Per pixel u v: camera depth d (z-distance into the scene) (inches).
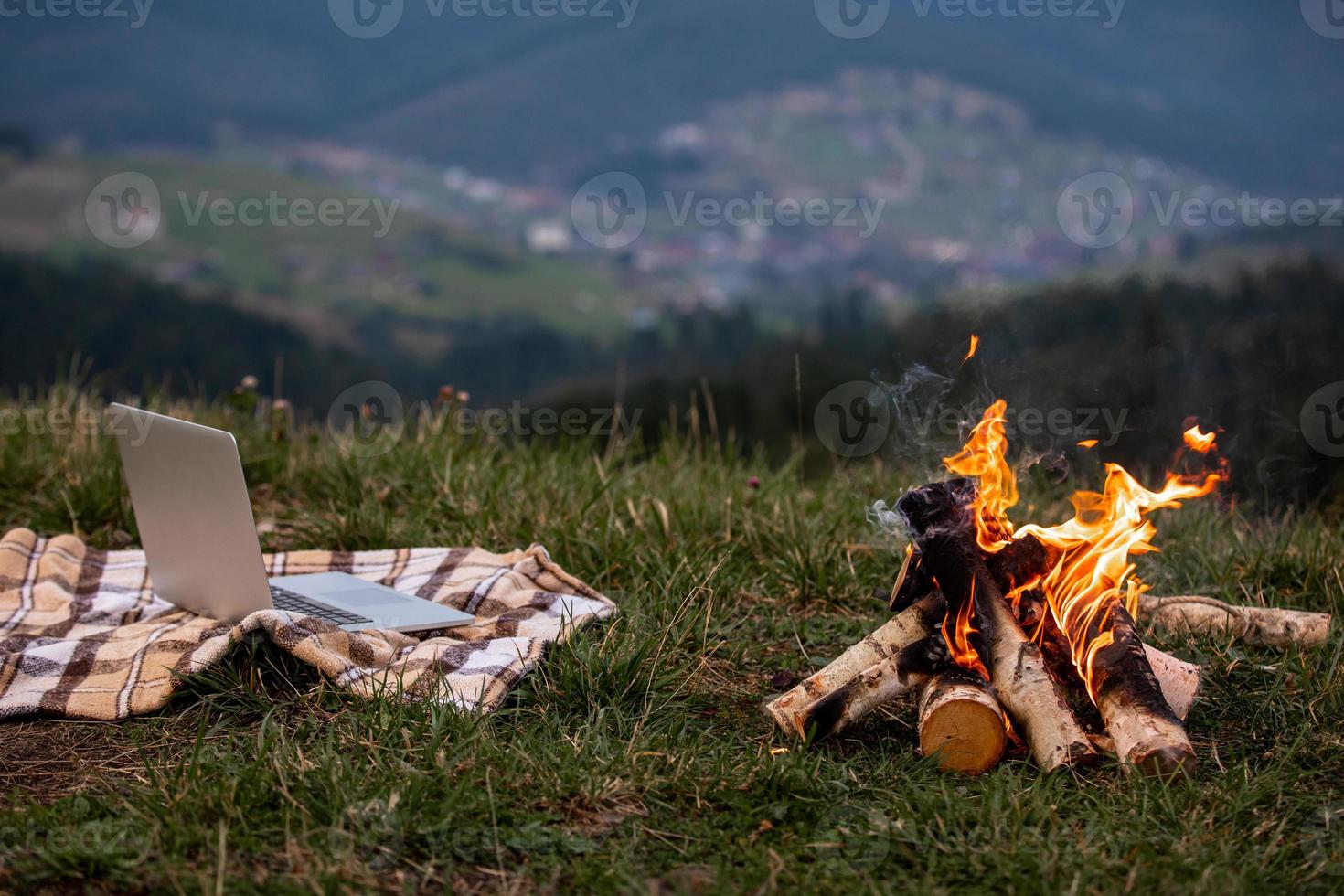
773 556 152.2
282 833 78.4
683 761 90.9
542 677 109.4
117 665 110.5
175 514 122.9
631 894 72.4
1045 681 94.3
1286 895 73.8
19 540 147.0
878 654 99.9
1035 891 73.2
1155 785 87.5
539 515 159.8
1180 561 151.6
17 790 86.5
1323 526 164.7
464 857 76.9
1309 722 103.3
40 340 1310.3
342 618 118.9
